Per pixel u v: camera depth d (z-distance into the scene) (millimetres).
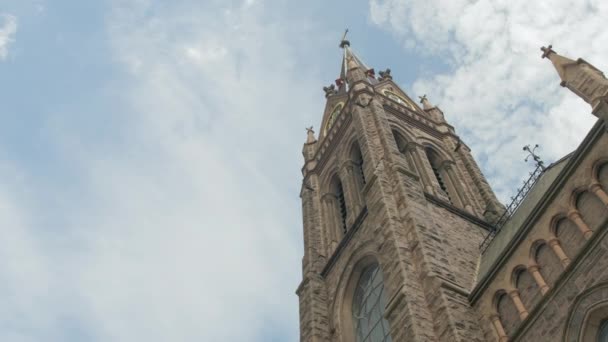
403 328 29031
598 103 26812
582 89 29484
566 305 24094
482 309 29422
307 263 47250
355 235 42219
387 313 30781
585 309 23000
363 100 56062
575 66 30875
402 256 33156
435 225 37031
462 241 37344
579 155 27406
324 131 67062
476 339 28000
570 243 26484
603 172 26203
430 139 56250
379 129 48750
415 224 35094
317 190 57750
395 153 43969
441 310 28984
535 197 35156
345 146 55781
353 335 38344
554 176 34500
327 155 59625
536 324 25281
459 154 55219
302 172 62625
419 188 40344
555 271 26547
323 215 53750
